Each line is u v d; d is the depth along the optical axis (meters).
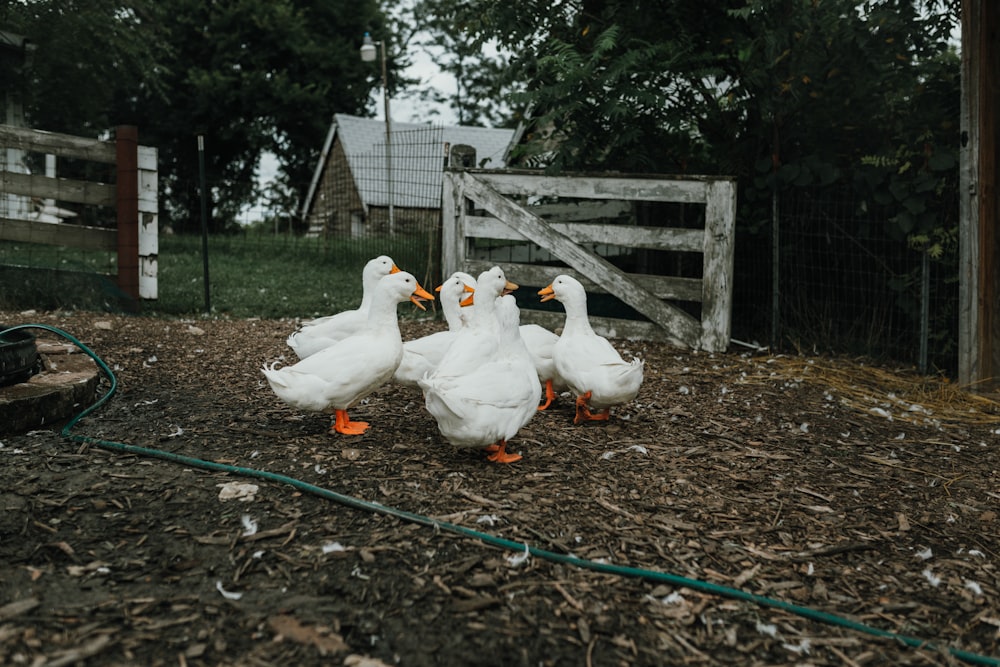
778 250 7.81
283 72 28.55
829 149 8.15
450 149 9.83
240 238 17.81
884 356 7.54
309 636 2.52
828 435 5.12
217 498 3.55
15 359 4.69
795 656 2.60
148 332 7.33
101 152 8.46
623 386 4.64
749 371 6.88
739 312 8.71
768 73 7.93
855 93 7.91
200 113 28.42
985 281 6.27
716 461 4.45
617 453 4.48
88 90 18.11
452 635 2.57
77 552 3.03
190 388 5.56
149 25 20.44
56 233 8.48
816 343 7.88
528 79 9.59
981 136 6.12
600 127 8.56
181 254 15.09
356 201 24.47
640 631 2.67
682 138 8.85
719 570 3.15
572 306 5.12
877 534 3.59
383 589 2.82
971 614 2.93
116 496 3.54
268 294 10.14
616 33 7.91
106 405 5.05
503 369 4.03
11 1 15.87
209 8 28.95
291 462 4.05
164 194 28.14
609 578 2.99
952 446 4.99
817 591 3.05
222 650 2.44
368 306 5.61
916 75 7.62
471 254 9.19
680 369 6.85
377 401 5.41
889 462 4.62
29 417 4.42
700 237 7.64
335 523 3.34
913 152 7.08
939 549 3.48
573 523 3.46
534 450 4.46
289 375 4.24
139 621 2.57
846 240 7.95
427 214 11.55
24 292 8.32
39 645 2.41
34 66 16.64
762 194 8.23
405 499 3.60
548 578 2.96
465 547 3.15
